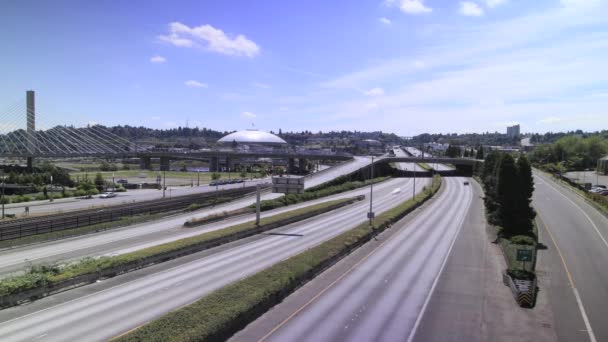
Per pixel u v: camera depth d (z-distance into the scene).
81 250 52.50
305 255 46.56
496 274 44.69
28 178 127.38
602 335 30.66
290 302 35.19
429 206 99.69
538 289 40.34
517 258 40.53
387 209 96.69
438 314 33.38
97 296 35.53
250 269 45.06
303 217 82.50
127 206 83.62
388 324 31.09
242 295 32.88
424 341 28.58
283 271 39.91
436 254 53.31
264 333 28.95
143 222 75.44
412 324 31.25
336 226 74.19
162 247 50.06
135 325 29.27
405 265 47.88
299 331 29.42
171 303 33.94
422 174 192.75
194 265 46.59
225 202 103.75
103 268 41.03
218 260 49.03
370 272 44.81
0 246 52.12
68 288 37.41
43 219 69.06
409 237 64.12
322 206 93.19
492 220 72.12
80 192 111.00
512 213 60.44
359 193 129.38
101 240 58.97
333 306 34.47
